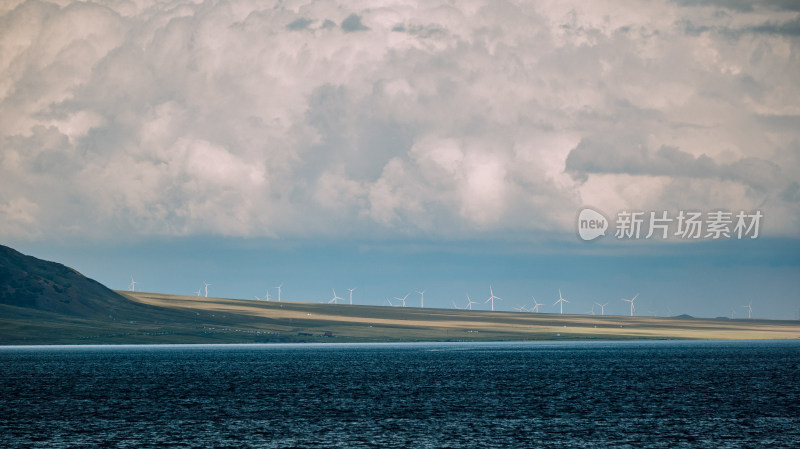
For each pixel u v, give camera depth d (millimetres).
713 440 114375
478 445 111188
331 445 111625
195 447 110625
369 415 141750
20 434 121500
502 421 133375
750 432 120938
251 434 120938
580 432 121500
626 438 116250
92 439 117125
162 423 132625
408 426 128375
